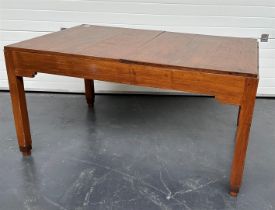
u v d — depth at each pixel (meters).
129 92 3.15
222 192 1.77
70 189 1.77
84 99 3.05
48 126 2.48
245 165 2.01
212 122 2.62
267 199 1.72
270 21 2.83
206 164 2.03
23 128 1.98
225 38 2.19
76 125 2.51
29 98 3.03
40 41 1.92
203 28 2.88
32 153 2.10
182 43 1.99
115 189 1.78
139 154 2.12
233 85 1.46
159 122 2.60
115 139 2.31
